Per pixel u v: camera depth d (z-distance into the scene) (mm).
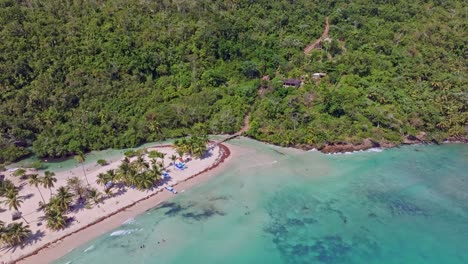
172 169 83062
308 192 75750
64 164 86750
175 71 120375
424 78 118125
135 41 119938
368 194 75188
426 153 94000
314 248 60719
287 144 95875
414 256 58906
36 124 95938
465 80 114938
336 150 94062
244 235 63500
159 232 63562
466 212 69312
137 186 73625
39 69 104875
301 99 108812
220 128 104375
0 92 97812
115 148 94625
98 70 110062
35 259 56875
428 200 73125
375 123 101750
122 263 56719
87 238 61688
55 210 63031
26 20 113688
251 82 120938
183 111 106562
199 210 69625
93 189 72250
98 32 118125
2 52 103750
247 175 81750
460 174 83312
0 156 86062
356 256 58906
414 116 102625
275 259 58312
